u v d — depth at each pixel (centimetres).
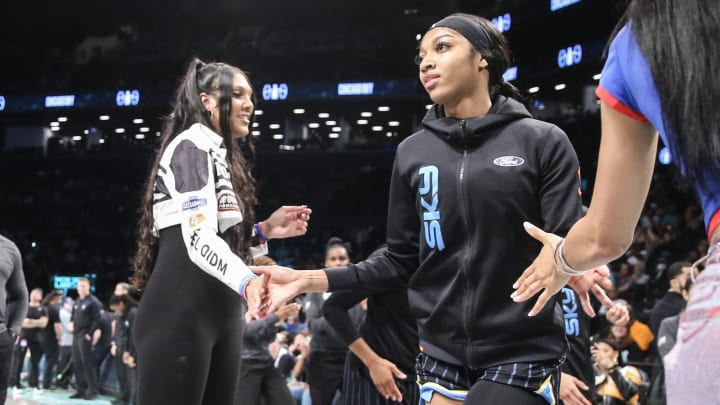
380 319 330
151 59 2889
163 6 2844
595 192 129
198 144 223
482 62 212
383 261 224
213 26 2930
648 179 125
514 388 189
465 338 199
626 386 494
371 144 2731
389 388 313
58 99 2769
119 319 1002
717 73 102
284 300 190
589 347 299
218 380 223
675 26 106
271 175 2950
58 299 1290
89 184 2975
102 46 3114
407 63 2539
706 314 101
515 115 204
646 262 1374
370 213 2789
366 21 2783
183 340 209
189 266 213
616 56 119
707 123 101
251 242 256
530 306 192
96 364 1130
